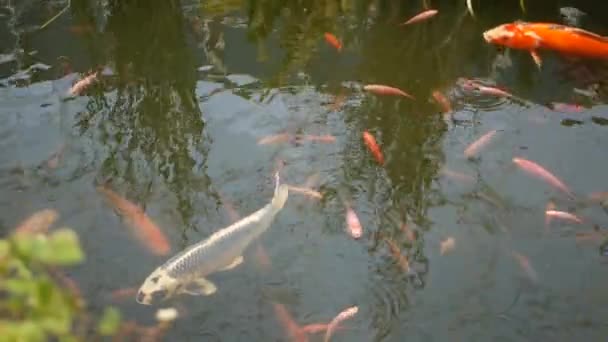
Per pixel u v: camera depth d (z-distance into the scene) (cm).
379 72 362
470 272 294
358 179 319
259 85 356
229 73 362
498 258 297
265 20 391
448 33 382
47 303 117
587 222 306
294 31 385
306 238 301
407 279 292
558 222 306
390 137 334
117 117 342
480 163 324
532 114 341
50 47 375
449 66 365
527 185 317
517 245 301
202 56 371
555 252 299
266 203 312
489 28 385
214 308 284
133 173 321
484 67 363
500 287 291
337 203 312
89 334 277
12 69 362
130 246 298
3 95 349
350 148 329
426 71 362
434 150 329
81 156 326
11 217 306
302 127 338
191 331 279
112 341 276
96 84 356
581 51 360
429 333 281
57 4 401
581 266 295
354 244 300
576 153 326
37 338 114
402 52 372
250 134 335
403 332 281
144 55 371
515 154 326
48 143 330
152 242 298
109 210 308
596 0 390
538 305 287
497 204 311
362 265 295
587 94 348
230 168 323
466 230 304
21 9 397
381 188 316
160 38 381
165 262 293
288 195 314
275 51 374
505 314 285
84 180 318
